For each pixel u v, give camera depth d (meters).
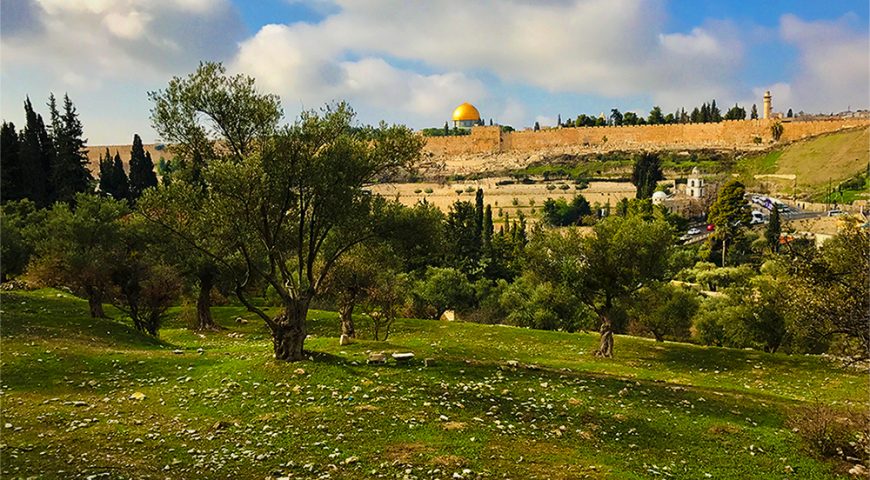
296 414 23.42
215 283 59.34
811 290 25.67
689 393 31.42
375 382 28.41
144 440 20.50
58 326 41.31
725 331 60.28
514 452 20.16
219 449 19.73
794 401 32.56
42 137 97.75
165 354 36.34
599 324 74.06
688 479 19.16
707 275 103.56
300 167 31.70
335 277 44.66
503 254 113.81
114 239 53.28
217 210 29.62
